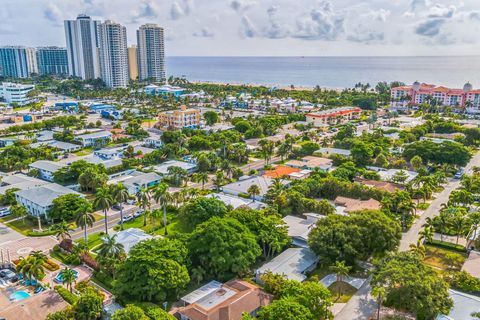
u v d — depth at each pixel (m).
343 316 82.75
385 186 150.00
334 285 93.94
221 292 87.00
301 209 129.38
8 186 151.62
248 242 97.06
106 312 81.88
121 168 183.88
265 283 89.94
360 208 128.12
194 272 91.50
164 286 83.38
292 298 77.44
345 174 164.38
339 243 98.19
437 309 74.94
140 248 89.56
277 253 107.94
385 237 98.62
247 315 73.31
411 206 124.06
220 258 91.94
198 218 117.81
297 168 183.38
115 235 103.06
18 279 97.06
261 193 145.00
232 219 102.50
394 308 84.56
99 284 94.94
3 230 124.62
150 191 151.50
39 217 128.62
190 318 78.88
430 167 186.88
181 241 98.25
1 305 85.81
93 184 154.75
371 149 194.38
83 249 107.50
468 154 184.38
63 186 155.62
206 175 156.50
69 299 84.88
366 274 98.69
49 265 102.50
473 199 136.88
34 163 183.25
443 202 145.25
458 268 101.06
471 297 83.88
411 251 96.56
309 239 102.25
